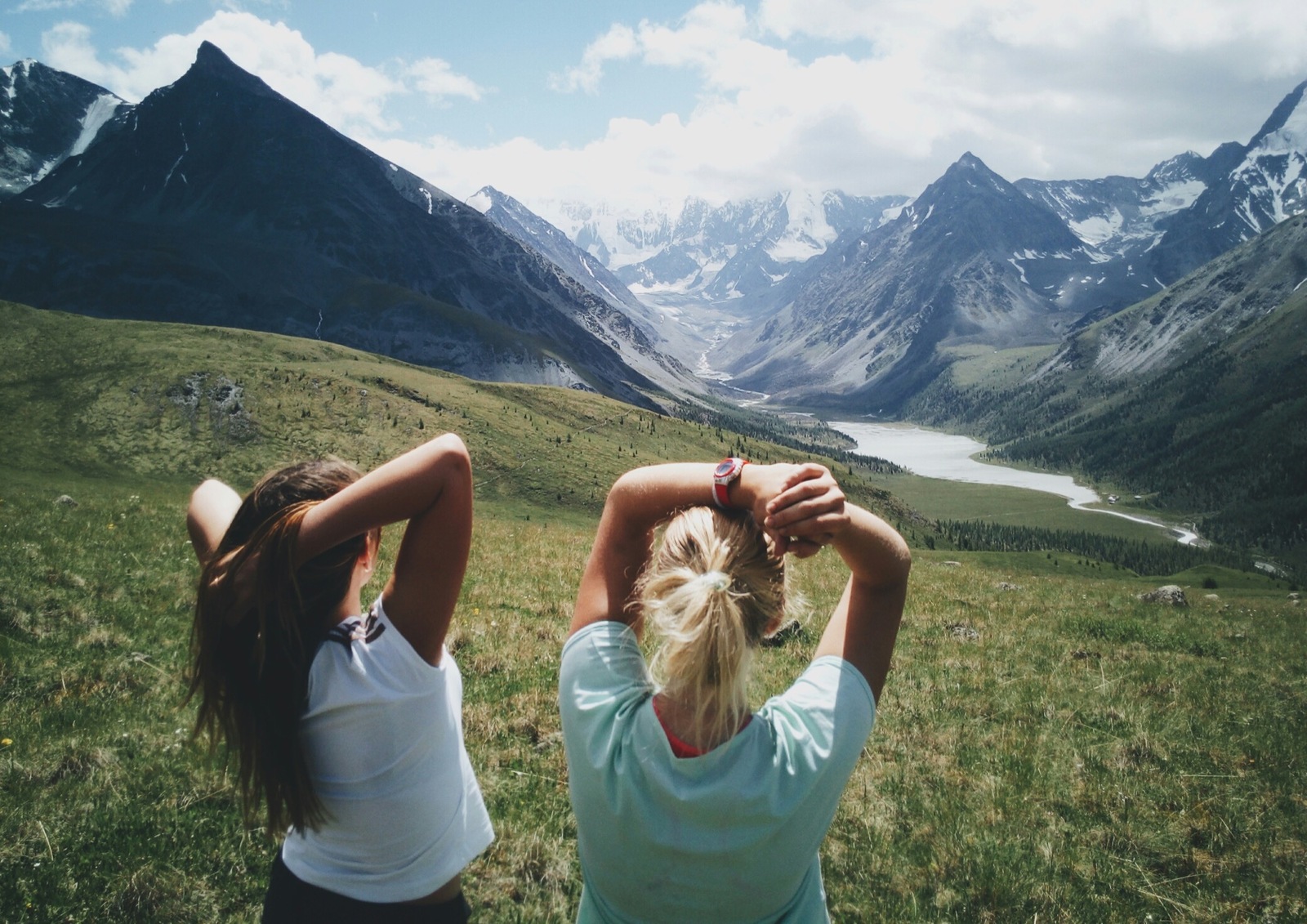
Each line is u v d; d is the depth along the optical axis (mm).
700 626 2256
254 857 6387
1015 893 6848
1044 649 15727
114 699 8898
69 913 5602
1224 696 12898
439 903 3096
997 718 11203
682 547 2539
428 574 2779
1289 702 12930
